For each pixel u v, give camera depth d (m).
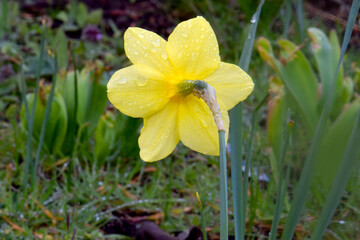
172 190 0.88
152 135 0.55
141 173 0.86
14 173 0.85
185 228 0.76
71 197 0.80
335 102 0.83
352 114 0.75
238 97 0.55
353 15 0.58
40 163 0.86
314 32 0.84
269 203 0.79
